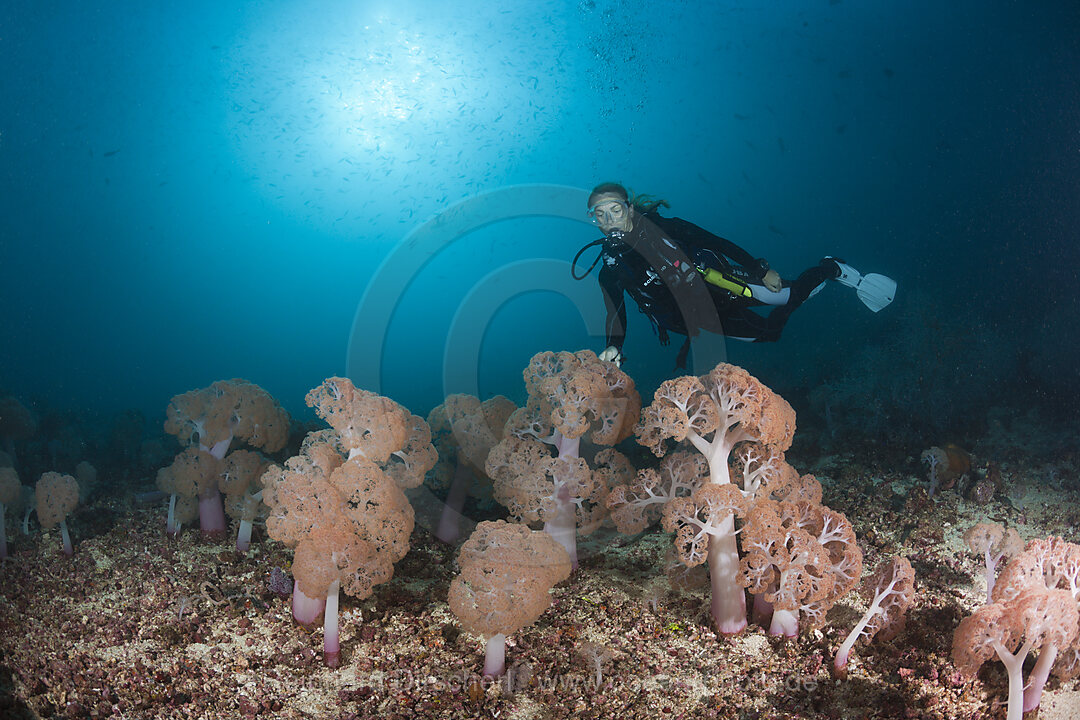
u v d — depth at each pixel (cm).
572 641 306
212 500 399
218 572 367
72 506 388
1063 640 247
